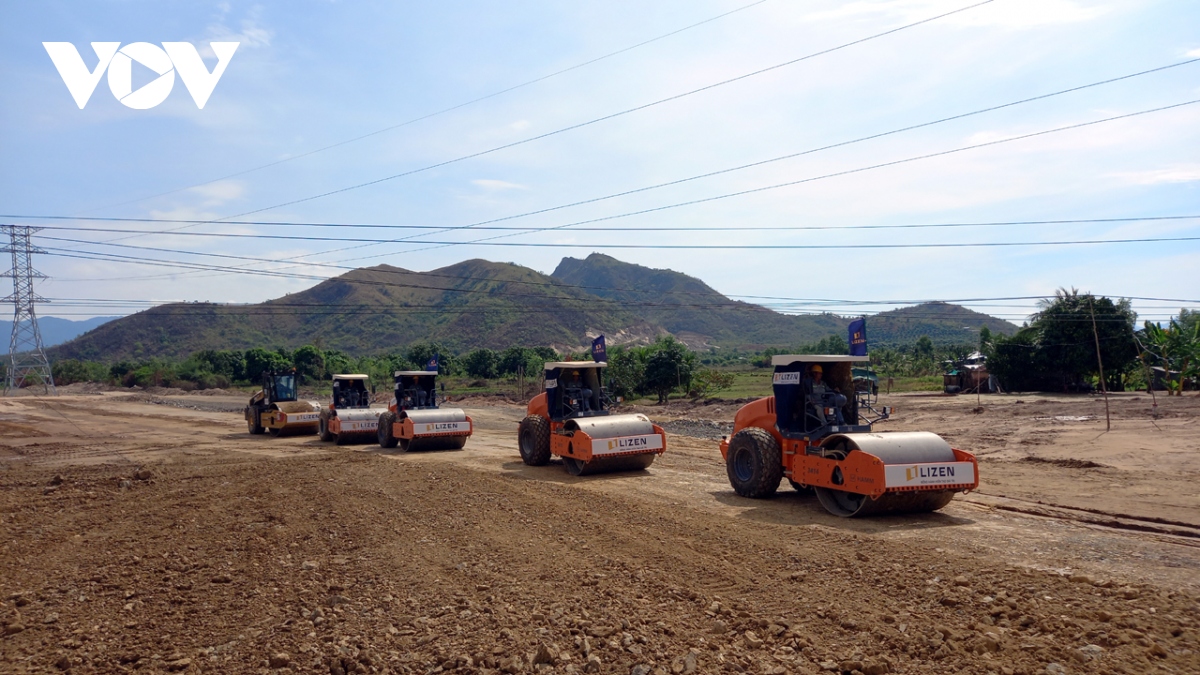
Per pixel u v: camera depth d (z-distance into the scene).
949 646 5.53
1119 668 5.07
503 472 16.30
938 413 29.16
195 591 7.67
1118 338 38.69
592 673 5.41
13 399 54.81
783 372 12.53
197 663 5.85
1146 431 19.88
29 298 68.19
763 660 5.49
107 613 7.10
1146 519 10.45
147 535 10.25
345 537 9.62
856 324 13.82
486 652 5.80
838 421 11.98
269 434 28.31
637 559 8.27
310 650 6.00
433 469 15.55
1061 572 7.41
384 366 69.75
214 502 12.46
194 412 42.88
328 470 15.70
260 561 8.66
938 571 7.32
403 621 6.58
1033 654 5.34
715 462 17.39
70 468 18.33
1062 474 14.59
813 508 11.66
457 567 8.10
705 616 6.42
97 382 83.31
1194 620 5.84
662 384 39.88
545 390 17.42
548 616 6.48
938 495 10.77
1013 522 10.36
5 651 6.26
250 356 77.56
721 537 9.15
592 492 12.63
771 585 7.18
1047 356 40.00
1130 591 6.44
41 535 10.48
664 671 5.37
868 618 6.17
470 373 65.38
